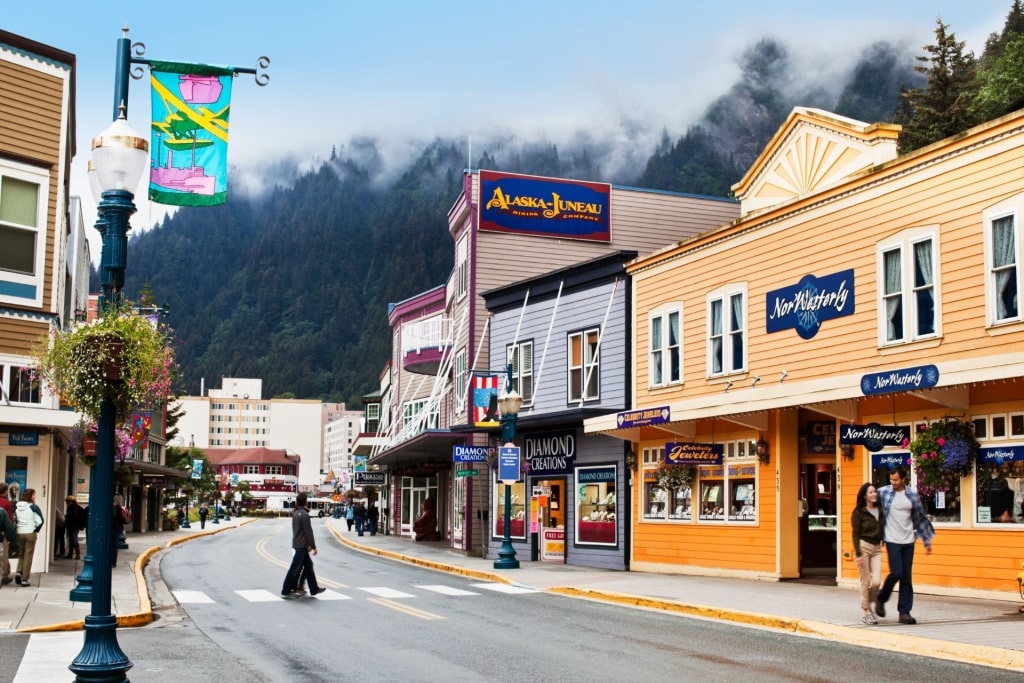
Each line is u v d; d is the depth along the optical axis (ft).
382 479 199.62
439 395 131.75
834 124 72.23
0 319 70.33
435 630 47.96
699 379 79.20
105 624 28.25
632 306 89.20
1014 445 51.78
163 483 183.83
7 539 63.05
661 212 125.49
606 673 35.81
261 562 104.47
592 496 91.86
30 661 37.91
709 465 76.59
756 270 73.41
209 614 55.67
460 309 122.72
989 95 162.20
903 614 44.21
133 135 31.65
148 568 95.04
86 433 63.77
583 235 121.39
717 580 70.49
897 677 34.09
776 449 69.41
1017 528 51.19
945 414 55.83
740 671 35.78
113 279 34.24
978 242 55.16
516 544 102.22
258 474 574.56
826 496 70.44
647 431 84.79
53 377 46.19
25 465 75.10
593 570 85.46
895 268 60.95
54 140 73.41
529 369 103.14
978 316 54.85
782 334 70.23
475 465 115.85
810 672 35.37
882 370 61.11
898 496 44.55
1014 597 50.98
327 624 50.72
